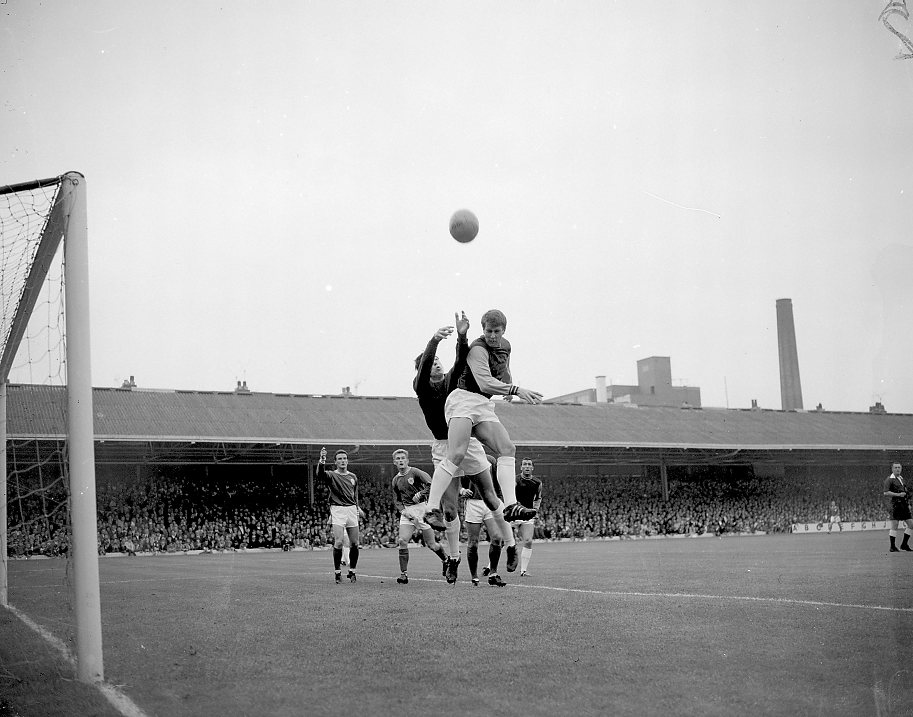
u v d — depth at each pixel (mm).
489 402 7250
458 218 6496
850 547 20078
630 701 3684
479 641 5125
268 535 33531
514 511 7000
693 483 45906
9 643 6016
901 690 3832
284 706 3738
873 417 52125
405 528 10523
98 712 3846
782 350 71312
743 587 8641
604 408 47125
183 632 5941
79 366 4758
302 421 35844
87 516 4660
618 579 10320
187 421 33562
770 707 3586
